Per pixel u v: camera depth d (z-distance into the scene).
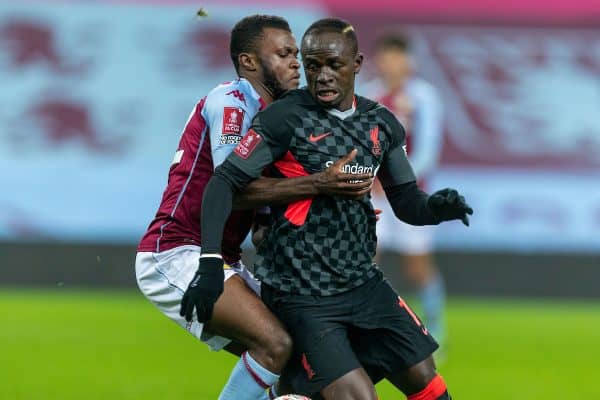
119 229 49.12
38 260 49.22
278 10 49.44
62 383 27.86
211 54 49.41
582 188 48.50
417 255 35.75
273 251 16.67
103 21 49.41
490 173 48.50
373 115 16.94
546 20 49.19
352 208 16.52
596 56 48.94
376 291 16.91
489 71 48.84
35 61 48.88
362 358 17.17
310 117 16.47
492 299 49.19
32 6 49.25
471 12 49.22
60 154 48.59
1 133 48.41
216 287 15.77
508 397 27.11
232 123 17.12
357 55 16.62
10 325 39.25
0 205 48.53
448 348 36.25
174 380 28.67
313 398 16.50
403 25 49.09
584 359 34.28
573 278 48.91
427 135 35.31
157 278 17.62
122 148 48.78
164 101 49.03
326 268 16.50
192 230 17.66
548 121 48.62
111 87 48.97
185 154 17.78
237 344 17.95
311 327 16.38
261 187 16.33
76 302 46.38
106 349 34.28
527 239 48.69
